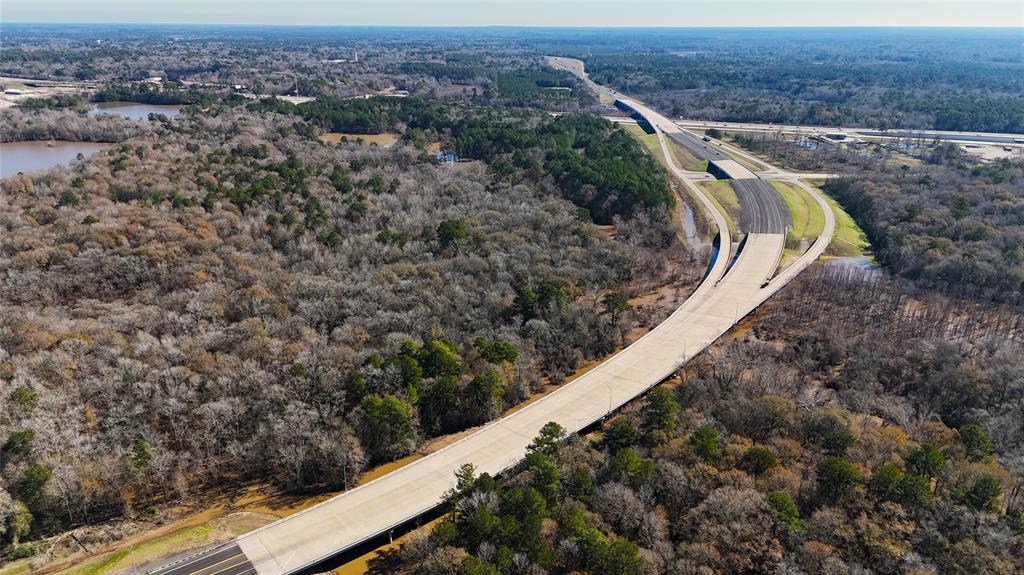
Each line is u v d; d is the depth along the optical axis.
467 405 104.88
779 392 107.69
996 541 65.06
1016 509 71.38
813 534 68.31
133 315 122.25
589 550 67.94
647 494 77.94
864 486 75.31
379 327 122.06
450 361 107.25
